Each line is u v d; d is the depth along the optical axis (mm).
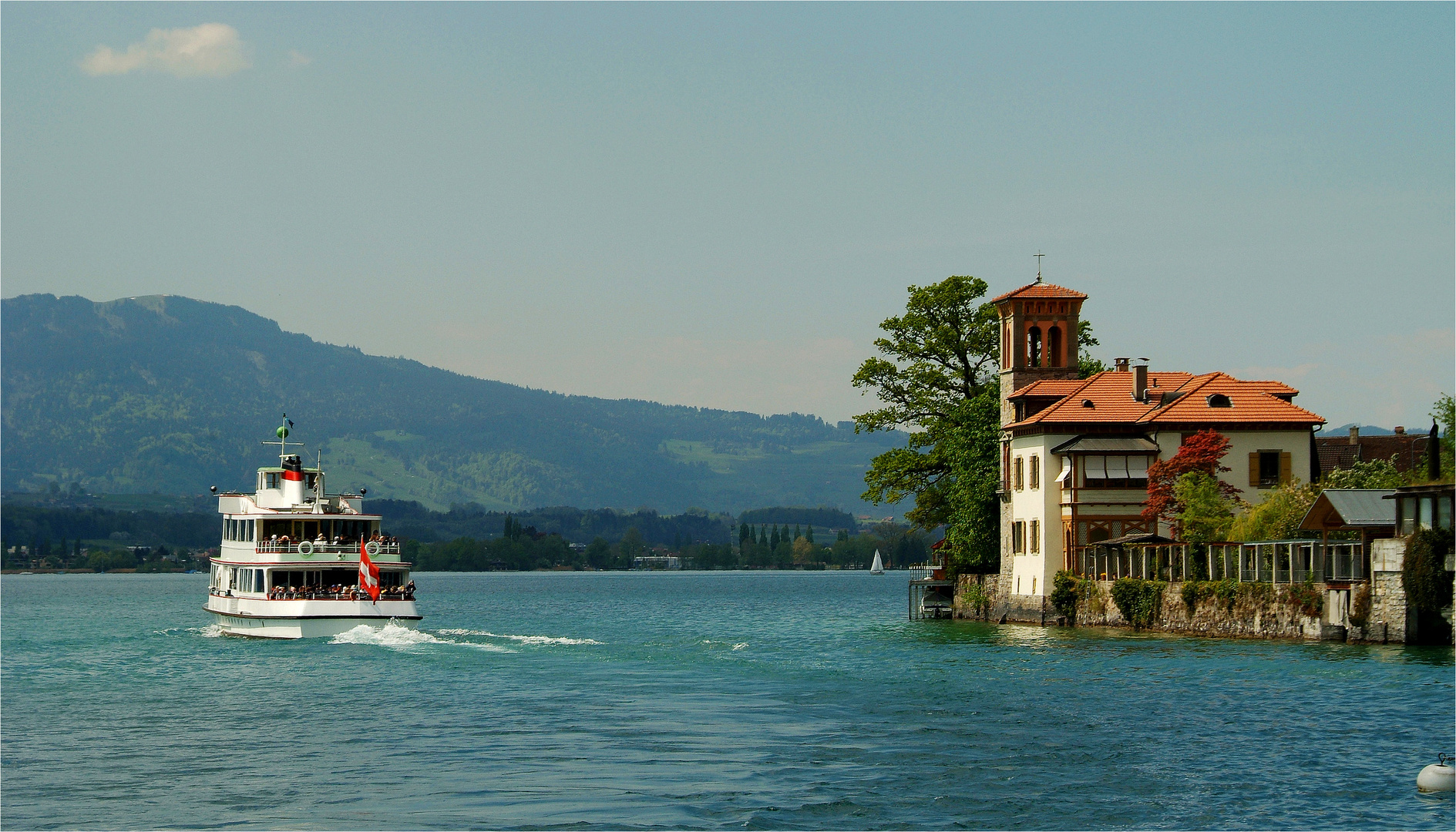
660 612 176250
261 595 94688
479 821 41844
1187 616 90438
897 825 40562
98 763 51219
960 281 118188
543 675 75375
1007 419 112625
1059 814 41344
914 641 95062
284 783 47156
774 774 47094
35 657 92625
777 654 87188
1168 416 103438
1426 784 43250
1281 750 49125
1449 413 98000
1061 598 102438
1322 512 84250
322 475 100250
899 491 121938
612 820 41719
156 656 90938
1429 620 75000
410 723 59062
